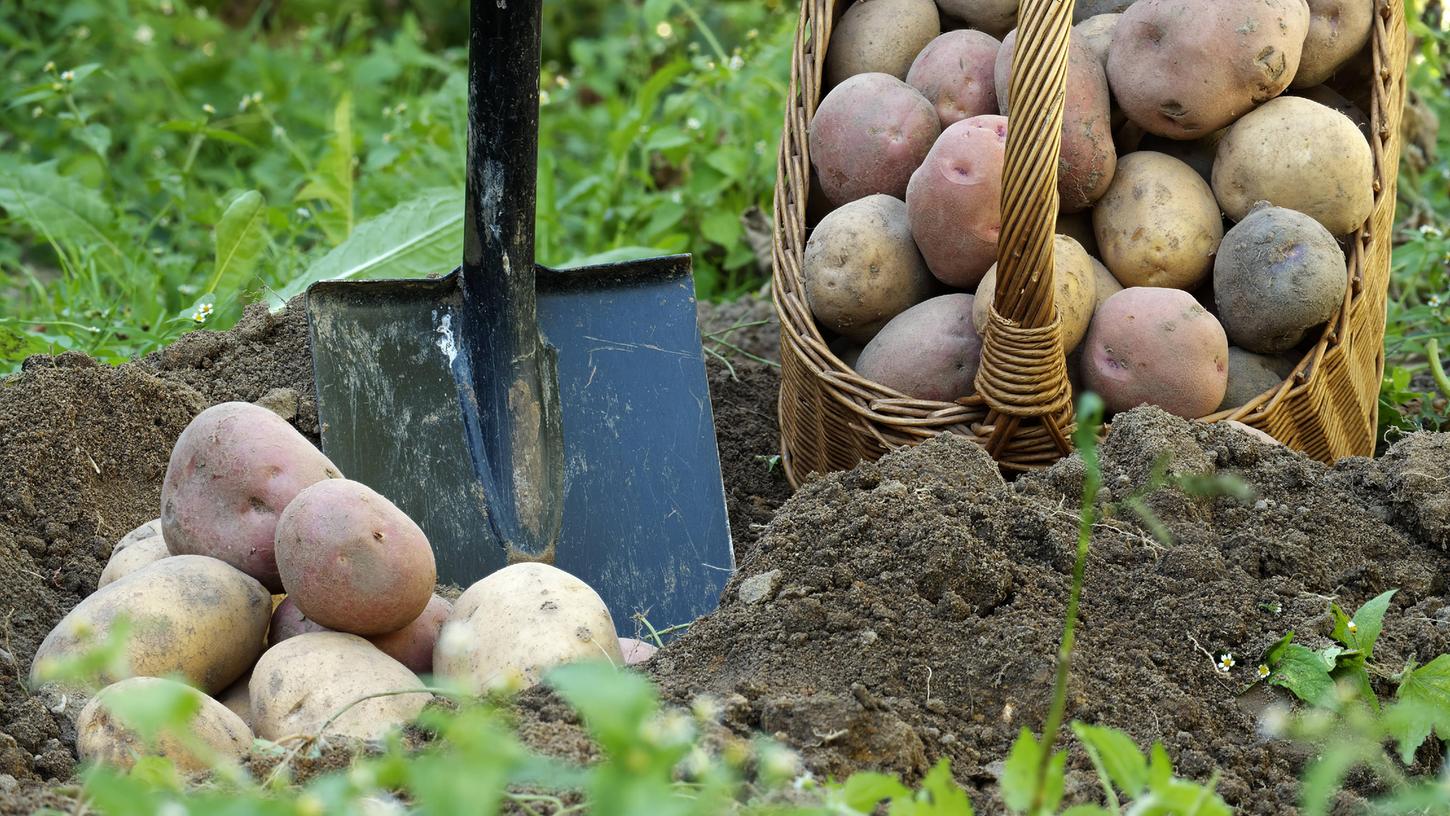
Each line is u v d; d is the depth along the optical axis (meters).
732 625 2.50
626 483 3.36
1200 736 2.36
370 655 2.40
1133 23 3.35
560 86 7.66
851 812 1.64
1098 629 2.53
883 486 2.72
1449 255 4.50
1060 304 3.20
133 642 2.38
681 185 6.26
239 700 2.52
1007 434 3.16
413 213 4.49
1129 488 2.81
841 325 3.50
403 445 3.29
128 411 3.33
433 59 7.41
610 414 3.42
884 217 3.44
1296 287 3.20
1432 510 2.78
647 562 3.28
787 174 3.68
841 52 3.82
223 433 2.65
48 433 3.18
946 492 2.72
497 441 3.28
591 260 4.92
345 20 9.31
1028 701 2.36
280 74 7.70
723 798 1.70
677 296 3.56
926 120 3.53
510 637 2.40
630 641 2.71
